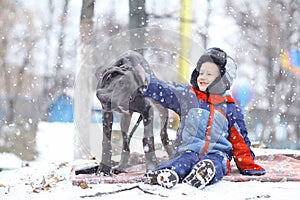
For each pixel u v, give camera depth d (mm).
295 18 17656
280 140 15602
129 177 6344
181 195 5453
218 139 6535
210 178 5840
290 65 16844
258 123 15711
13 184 6934
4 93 20328
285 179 6488
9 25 20125
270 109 15867
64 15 19375
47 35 19984
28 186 6535
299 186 6035
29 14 20016
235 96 15906
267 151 10203
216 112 6594
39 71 20141
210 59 6625
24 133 17594
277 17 17750
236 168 7375
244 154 6844
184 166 5977
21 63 20453
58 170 8375
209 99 6656
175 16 13031
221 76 6742
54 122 19375
